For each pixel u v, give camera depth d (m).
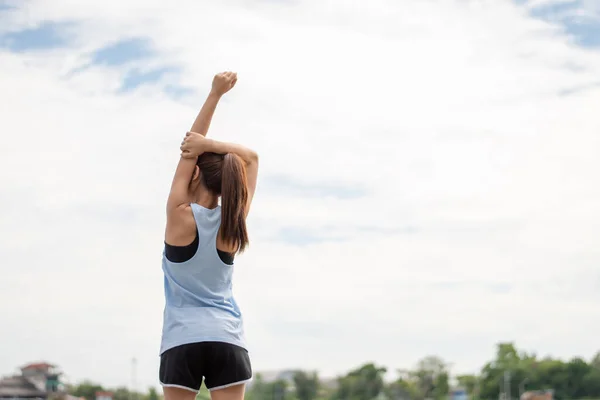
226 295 4.26
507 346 159.75
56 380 108.44
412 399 160.50
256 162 4.44
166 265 4.21
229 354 4.14
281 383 157.75
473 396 160.62
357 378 162.00
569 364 150.62
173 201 4.14
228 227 4.15
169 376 4.11
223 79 4.39
